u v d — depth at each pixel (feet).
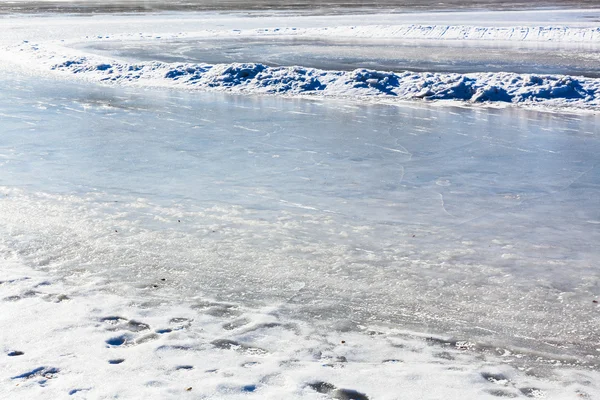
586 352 15.51
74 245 22.17
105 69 66.64
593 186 29.17
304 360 14.73
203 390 13.29
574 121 43.32
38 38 96.12
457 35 99.71
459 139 38.27
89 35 101.19
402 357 15.01
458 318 17.17
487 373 14.35
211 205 26.48
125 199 27.22
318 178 30.37
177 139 38.22
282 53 78.54
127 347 15.24
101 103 50.24
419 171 31.63
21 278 19.42
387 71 63.82
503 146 36.55
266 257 21.20
